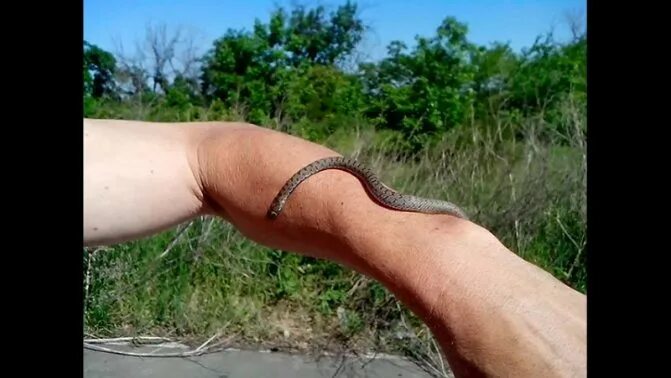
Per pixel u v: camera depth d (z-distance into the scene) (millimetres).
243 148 572
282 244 553
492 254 462
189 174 583
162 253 1691
